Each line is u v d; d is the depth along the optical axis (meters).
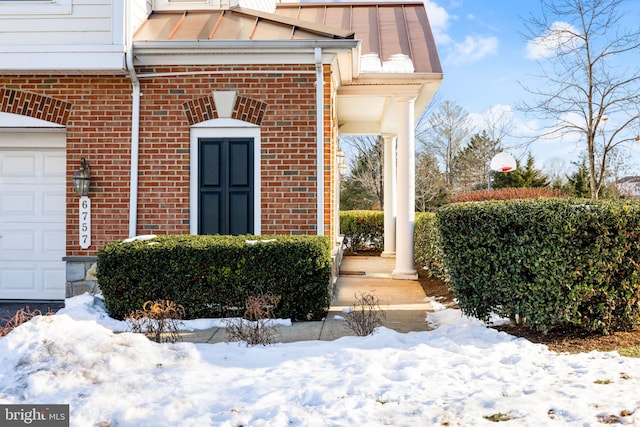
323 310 6.85
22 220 8.51
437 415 3.63
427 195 31.47
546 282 5.35
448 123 33.47
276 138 7.88
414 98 9.85
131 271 6.59
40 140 8.46
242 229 7.90
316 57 7.60
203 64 7.91
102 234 7.89
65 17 7.67
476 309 6.11
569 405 3.63
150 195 7.91
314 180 7.86
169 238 7.10
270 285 6.60
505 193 12.63
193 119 7.91
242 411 3.76
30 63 7.57
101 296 7.32
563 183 30.61
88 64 7.56
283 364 4.83
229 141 7.93
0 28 7.69
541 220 5.38
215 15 8.95
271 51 7.73
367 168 29.95
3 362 4.47
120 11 7.54
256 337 5.55
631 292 5.42
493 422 3.48
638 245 5.34
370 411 3.72
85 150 7.91
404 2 11.79
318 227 7.83
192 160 7.94
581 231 5.26
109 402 3.94
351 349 5.04
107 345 4.81
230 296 6.62
